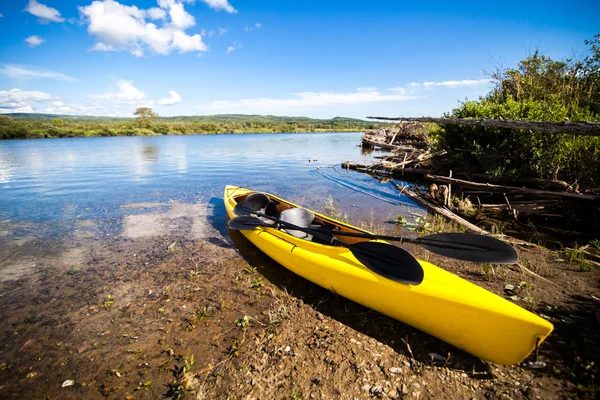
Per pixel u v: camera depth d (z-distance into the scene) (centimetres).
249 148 2528
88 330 322
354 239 435
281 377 255
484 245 319
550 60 917
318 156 1912
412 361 268
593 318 305
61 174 1248
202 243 545
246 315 341
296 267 400
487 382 244
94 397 243
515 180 703
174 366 272
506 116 707
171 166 1491
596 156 595
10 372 269
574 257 434
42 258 489
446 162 968
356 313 339
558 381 237
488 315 252
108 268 455
